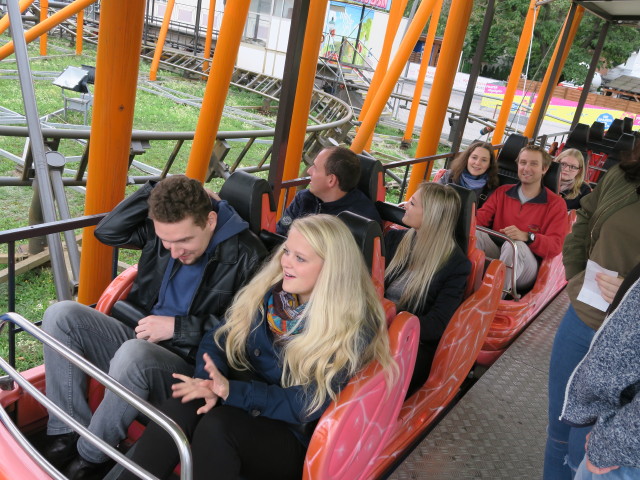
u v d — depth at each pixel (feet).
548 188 12.68
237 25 12.88
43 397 4.61
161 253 6.40
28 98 11.24
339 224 5.21
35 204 15.64
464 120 17.21
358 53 65.77
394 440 7.18
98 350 6.15
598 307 4.99
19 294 14.49
